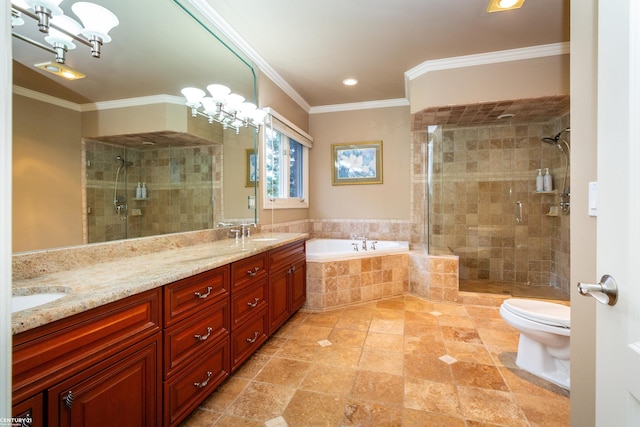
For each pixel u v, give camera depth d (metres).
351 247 3.94
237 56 2.57
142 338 1.11
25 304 1.04
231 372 1.68
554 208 3.48
